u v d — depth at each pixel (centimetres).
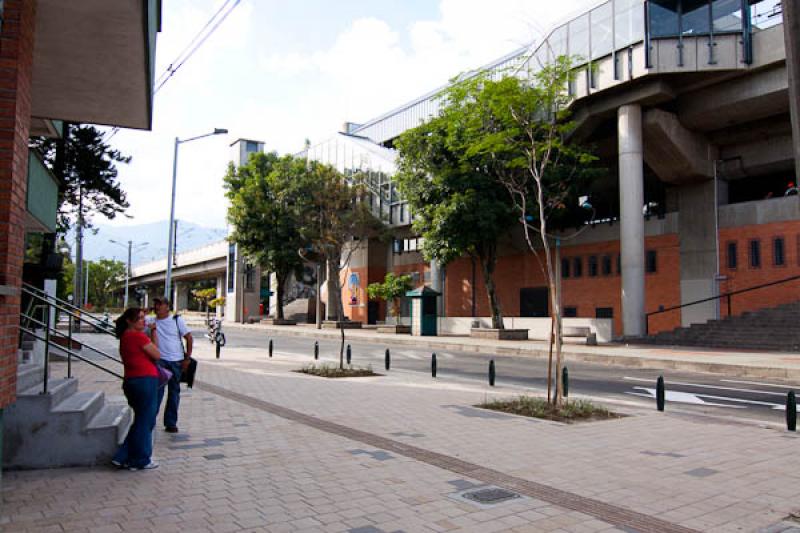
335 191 3203
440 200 2964
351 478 596
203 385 1329
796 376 1602
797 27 470
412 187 3050
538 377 1653
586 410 988
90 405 689
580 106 2953
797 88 468
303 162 4200
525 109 1301
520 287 3862
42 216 1352
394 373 1666
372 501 524
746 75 2617
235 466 640
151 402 630
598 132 3216
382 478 596
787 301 2633
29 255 3722
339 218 3089
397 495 541
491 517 485
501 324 3152
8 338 516
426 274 4559
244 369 1697
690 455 709
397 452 709
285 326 4938
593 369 1892
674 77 2662
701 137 2994
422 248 3075
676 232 3130
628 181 2789
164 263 8200
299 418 931
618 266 3300
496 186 2817
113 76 929
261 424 880
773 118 2802
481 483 582
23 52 539
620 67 2697
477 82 1739
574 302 3528
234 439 775
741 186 3231
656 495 551
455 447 738
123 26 765
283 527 458
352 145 4962
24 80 548
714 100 2736
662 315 3139
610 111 2898
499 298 4009
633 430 861
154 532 445
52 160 2745
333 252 3177
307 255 4562
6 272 505
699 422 934
